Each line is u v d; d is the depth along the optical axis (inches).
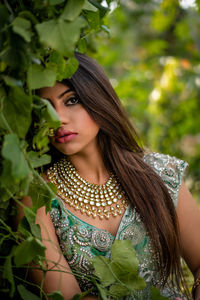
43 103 32.7
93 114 51.9
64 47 29.0
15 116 30.6
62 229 52.9
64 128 49.3
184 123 125.0
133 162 56.7
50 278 49.5
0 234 35.5
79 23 29.4
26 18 29.6
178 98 129.2
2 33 29.0
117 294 42.2
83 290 52.8
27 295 34.9
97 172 55.9
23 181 29.3
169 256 56.0
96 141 55.7
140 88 125.6
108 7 43.6
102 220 54.2
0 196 33.3
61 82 48.6
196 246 59.2
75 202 54.0
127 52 139.7
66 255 52.7
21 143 29.4
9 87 29.8
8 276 31.5
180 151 122.5
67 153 50.6
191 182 118.0
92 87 51.7
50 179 54.9
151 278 55.4
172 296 59.1
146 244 54.6
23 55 29.2
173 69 125.0
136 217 54.3
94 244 52.4
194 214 59.6
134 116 121.7
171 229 55.6
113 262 42.0
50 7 30.4
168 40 143.6
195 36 135.7
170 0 107.3
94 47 69.6
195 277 58.4
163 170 59.5
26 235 35.9
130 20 141.3
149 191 55.1
